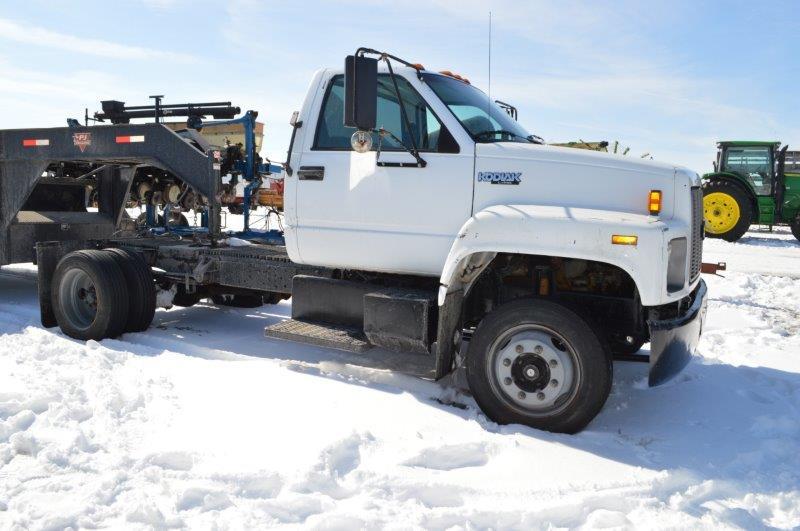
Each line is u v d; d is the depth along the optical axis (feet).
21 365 14.87
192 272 18.57
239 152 22.09
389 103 14.17
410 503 9.09
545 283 13.44
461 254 12.34
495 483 9.82
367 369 15.49
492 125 14.52
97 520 8.44
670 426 12.51
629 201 12.40
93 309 18.47
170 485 9.32
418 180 13.65
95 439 10.91
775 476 10.28
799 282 31.53
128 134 19.83
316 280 15.24
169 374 14.51
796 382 15.12
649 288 11.24
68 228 23.59
